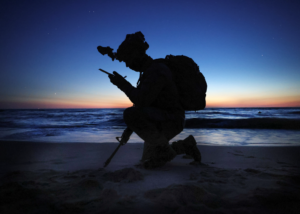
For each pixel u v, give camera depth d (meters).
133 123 2.14
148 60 2.26
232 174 2.08
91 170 2.28
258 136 7.02
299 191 1.50
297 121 10.99
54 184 1.75
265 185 1.71
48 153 3.48
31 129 9.23
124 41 2.22
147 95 1.99
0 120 16.34
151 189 1.59
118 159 3.01
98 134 7.52
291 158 3.19
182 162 2.78
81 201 1.37
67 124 12.61
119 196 1.46
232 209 1.26
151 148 2.38
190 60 2.29
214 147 4.21
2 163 2.73
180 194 1.43
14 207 1.27
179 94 2.23
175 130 2.27
